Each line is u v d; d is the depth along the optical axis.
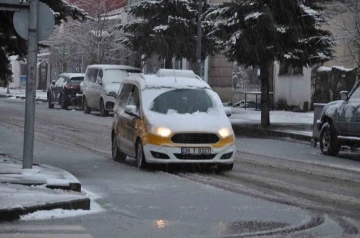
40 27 14.30
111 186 14.41
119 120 19.06
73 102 44.75
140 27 41.31
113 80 39.53
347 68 38.91
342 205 12.59
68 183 12.83
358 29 32.09
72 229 10.06
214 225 10.61
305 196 13.54
